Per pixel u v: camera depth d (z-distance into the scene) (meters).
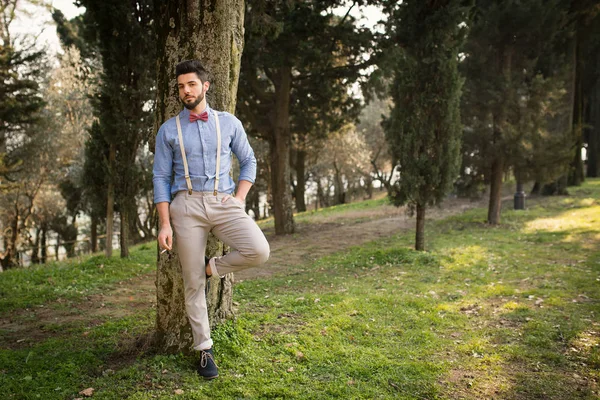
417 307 5.47
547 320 4.85
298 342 4.06
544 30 12.66
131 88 8.66
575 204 16.05
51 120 19.20
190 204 3.00
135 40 8.62
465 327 4.76
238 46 3.75
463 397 3.21
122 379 3.20
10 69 13.69
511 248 9.30
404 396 3.17
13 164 14.92
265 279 7.53
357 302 5.58
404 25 9.25
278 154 14.10
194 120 3.01
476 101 12.23
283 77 13.74
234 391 3.07
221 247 3.62
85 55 17.75
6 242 21.02
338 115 16.61
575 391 3.31
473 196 13.41
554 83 12.08
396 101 9.28
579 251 8.70
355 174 35.34
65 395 3.00
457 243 10.13
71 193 22.36
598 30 18.67
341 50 13.77
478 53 12.72
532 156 12.47
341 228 14.59
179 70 2.94
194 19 3.48
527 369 3.71
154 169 3.02
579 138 20.70
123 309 5.79
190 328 3.53
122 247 9.40
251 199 32.66
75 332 4.73
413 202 9.26
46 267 8.76
